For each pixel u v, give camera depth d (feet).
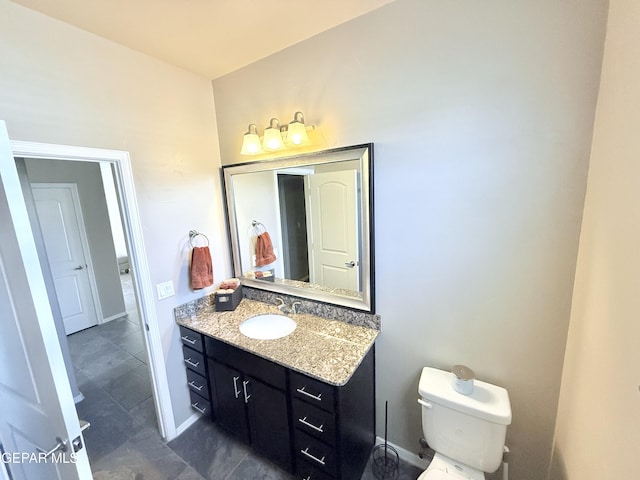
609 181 2.86
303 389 4.62
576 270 3.69
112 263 13.41
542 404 4.21
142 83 5.53
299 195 6.01
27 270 2.81
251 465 5.71
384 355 5.53
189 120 6.38
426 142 4.47
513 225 4.03
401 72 4.51
